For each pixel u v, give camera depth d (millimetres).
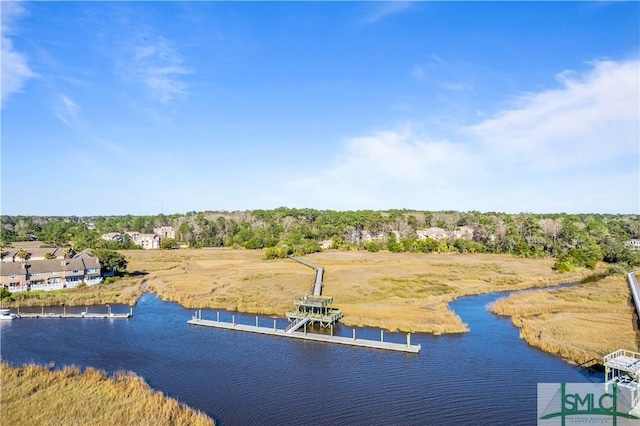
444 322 62812
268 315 70438
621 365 37312
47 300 78250
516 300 77562
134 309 75000
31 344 55469
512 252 155125
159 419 33969
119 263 105938
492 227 191750
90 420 33562
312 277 100312
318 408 37500
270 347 53875
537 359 48844
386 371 45719
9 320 67250
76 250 148000
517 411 36875
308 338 56719
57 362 48875
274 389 41438
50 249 118812
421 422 35188
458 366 46844
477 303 78750
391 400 39031
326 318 61750
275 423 35031
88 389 39531
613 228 196750
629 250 137250
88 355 51281
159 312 72688
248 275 104375
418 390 41031
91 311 73688
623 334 55281
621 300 76188
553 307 71500
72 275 92062
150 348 53781
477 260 135750
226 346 54375
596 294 81812
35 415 34281
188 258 144500
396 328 61250
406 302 76438
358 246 175125
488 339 56344
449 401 38719
